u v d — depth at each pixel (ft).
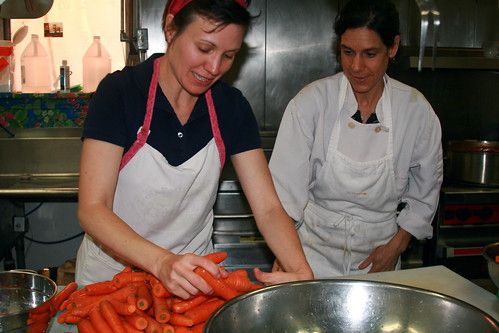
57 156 9.70
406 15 9.93
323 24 9.93
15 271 4.15
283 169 5.95
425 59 9.32
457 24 10.26
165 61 4.46
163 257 3.71
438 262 8.80
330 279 3.42
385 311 3.32
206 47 3.76
